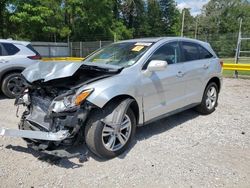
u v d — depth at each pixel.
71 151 4.19
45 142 3.80
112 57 4.91
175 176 3.58
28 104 4.36
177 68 5.14
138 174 3.62
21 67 7.75
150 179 3.50
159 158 4.05
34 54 8.16
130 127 4.21
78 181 3.45
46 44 27.52
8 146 4.44
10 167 3.77
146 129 5.25
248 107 7.14
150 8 52.44
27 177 3.53
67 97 3.67
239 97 8.49
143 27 51.72
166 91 4.88
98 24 35.03
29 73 4.23
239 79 13.00
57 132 3.64
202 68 5.83
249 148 4.46
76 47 26.11
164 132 5.11
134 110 4.38
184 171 3.70
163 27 54.66
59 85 4.00
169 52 5.12
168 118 5.97
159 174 3.62
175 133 5.07
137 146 4.46
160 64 4.27
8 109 6.62
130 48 4.98
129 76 4.24
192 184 3.40
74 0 31.95
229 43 17.39
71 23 34.16
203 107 6.12
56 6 30.23
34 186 3.34
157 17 53.28
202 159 4.05
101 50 5.51
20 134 3.79
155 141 4.68
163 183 3.42
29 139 3.98
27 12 27.05
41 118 4.05
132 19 51.19
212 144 4.60
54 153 3.63
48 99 4.05
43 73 3.98
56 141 3.64
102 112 3.83
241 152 4.31
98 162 3.92
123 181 3.46
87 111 3.65
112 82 3.96
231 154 4.23
